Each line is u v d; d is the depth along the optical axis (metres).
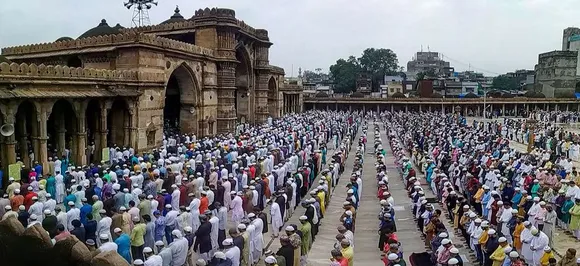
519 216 15.83
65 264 4.61
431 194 25.94
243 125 49.53
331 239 18.44
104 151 27.25
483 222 14.66
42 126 23.89
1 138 22.33
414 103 94.38
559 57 114.12
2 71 21.56
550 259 12.14
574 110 102.19
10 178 19.41
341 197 25.72
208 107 42.47
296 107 83.19
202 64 41.53
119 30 48.56
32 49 39.00
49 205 16.38
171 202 18.73
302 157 31.08
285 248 13.15
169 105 45.94
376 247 17.45
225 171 23.38
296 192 22.80
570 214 18.34
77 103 26.30
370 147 48.69
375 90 145.25
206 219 14.87
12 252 4.72
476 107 97.12
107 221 14.38
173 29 46.12
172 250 12.81
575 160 37.97
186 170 23.23
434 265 13.61
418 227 19.94
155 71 34.22
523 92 125.88
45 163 24.06
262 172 25.83
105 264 4.54
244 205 18.84
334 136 45.34
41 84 23.58
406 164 28.75
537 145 43.66
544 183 22.22
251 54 53.56
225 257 12.30
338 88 143.88
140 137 31.73
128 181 19.91
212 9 43.69
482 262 15.07
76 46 35.44
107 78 28.36
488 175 23.36
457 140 38.25
